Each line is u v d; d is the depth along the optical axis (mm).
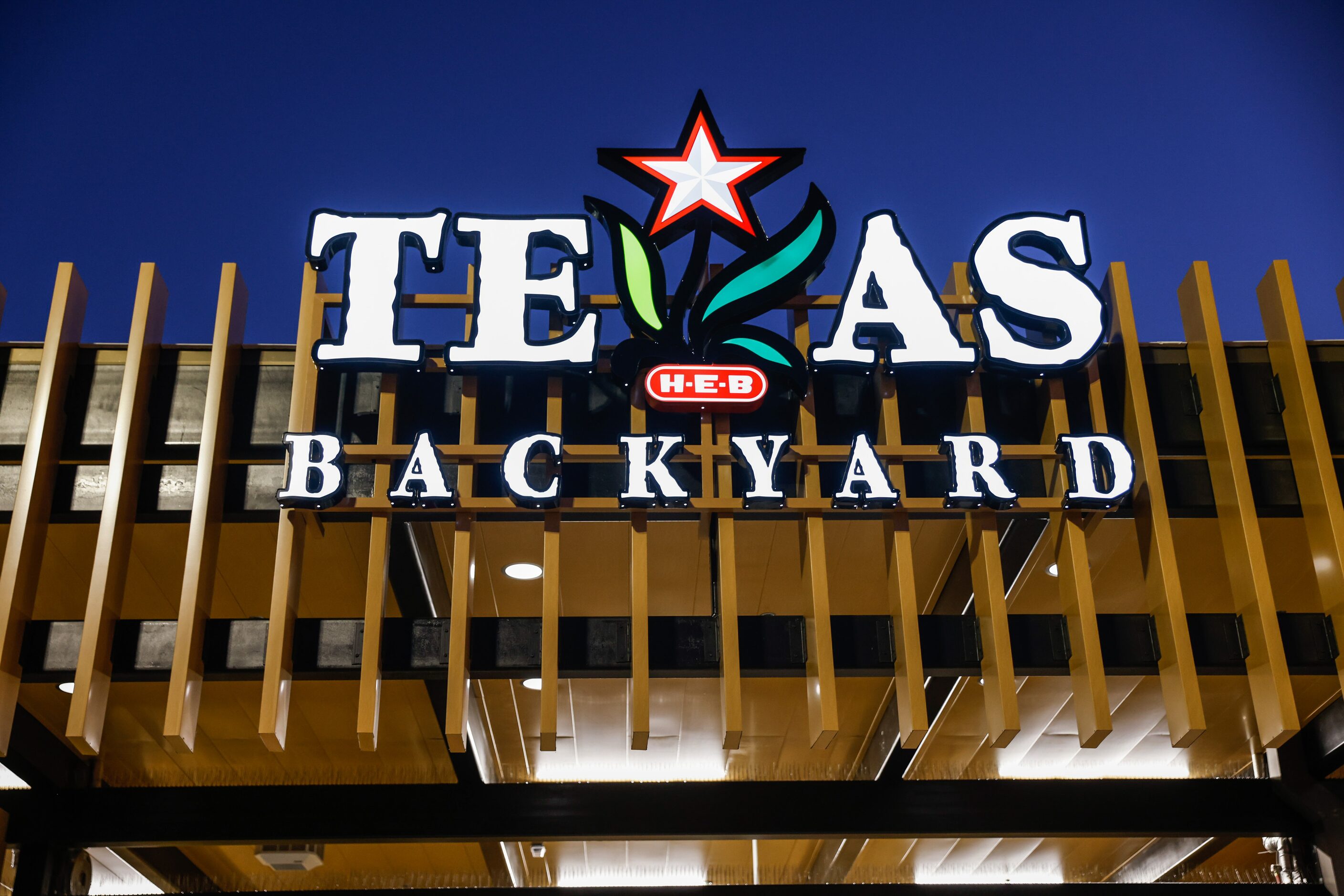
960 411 13344
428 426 13156
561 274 13492
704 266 13688
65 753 14617
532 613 15961
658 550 14578
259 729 11969
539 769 18312
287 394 13359
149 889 19547
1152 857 20625
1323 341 13930
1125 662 12391
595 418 13234
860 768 18141
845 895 15922
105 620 11984
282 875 20719
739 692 12016
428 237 13594
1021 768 18891
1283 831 14844
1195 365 13664
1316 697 14688
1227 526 12859
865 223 13852
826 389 13578
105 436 13133
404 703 15297
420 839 14641
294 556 12289
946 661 12430
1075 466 12562
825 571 12414
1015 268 13500
